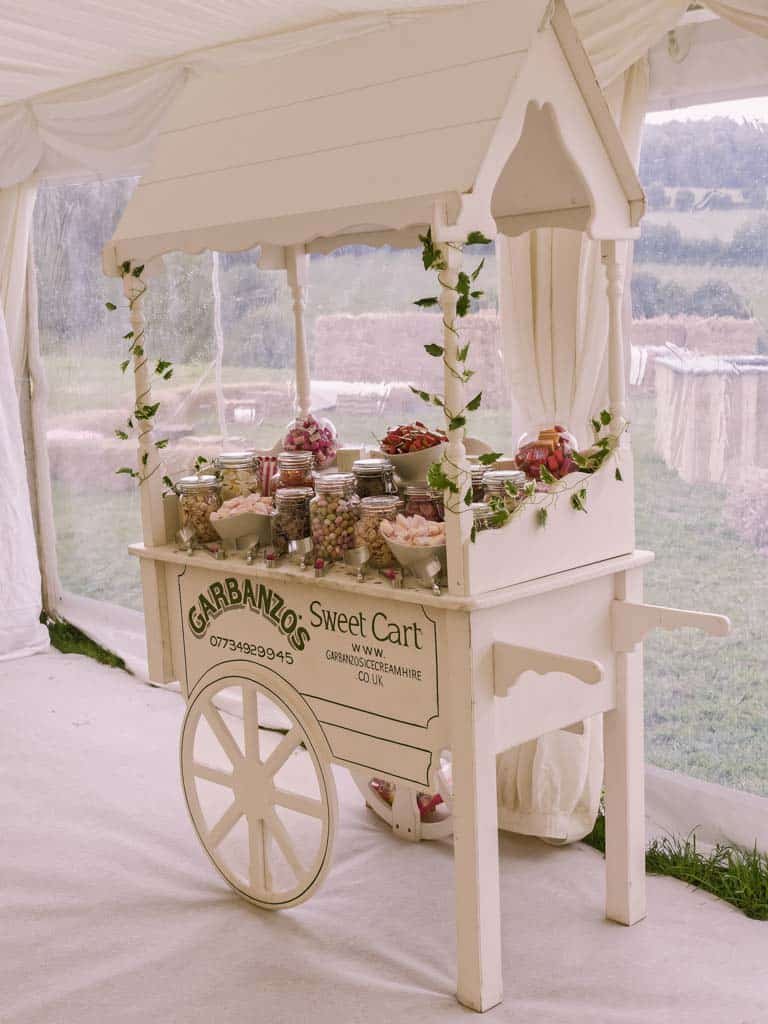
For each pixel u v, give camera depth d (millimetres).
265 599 2768
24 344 5449
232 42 3799
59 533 5527
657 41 3029
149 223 2877
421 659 2451
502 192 2775
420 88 2443
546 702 2562
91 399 5195
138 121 4246
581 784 3205
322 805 2752
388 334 3914
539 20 2311
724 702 3193
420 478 2885
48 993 2623
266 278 4305
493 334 3543
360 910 2959
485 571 2342
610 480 2637
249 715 2896
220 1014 2520
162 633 3066
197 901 3039
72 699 4684
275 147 2695
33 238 5316
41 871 3217
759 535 3082
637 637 2658
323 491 2627
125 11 3348
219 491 3012
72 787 3807
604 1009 2469
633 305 3248
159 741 4219
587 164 2484
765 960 2648
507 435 3566
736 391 3082
